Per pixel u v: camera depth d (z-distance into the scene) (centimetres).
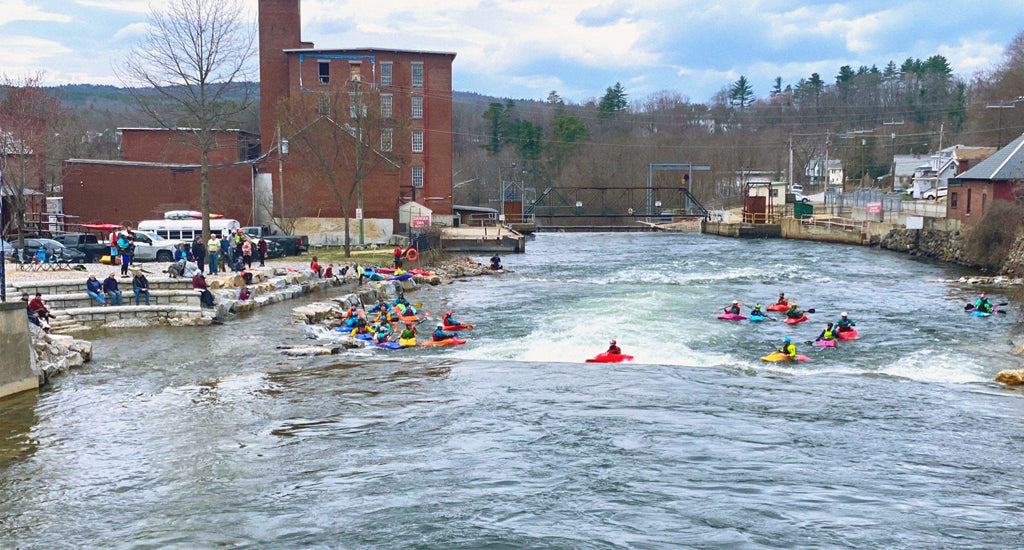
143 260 5312
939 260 7244
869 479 1764
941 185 12262
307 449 1972
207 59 4778
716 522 1523
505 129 18175
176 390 2559
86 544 1446
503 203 11488
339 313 4003
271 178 7481
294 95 8606
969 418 2272
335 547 1427
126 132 8350
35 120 6706
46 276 3906
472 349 3306
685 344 3403
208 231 4703
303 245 6550
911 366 3014
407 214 8394
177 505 1622
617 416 2255
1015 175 6456
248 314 3900
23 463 1878
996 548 1420
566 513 1566
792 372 2892
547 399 2452
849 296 4856
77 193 7150
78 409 2334
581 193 16300
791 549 1412
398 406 2370
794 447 1988
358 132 6744
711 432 2105
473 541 1442
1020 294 4381
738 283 5550
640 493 1669
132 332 3469
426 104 10188
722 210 14538
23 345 2536
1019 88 11912
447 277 5719
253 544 1440
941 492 1691
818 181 19212
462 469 1820
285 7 9775
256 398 2467
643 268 6619
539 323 3888
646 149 17488
